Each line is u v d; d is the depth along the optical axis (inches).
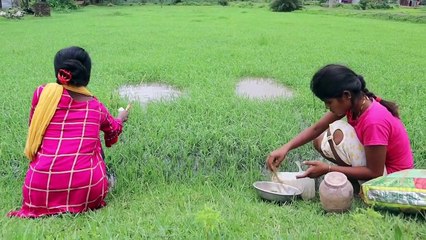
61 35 471.2
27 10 838.5
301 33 508.7
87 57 122.0
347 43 421.7
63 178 114.6
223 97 212.7
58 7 972.6
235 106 198.7
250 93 234.4
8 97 210.7
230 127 171.2
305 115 189.8
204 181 139.7
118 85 245.4
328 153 129.7
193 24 615.5
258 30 535.8
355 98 115.4
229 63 303.7
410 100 212.8
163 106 197.0
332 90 113.8
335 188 111.1
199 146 159.5
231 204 118.0
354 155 121.8
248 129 169.2
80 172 115.6
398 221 103.7
